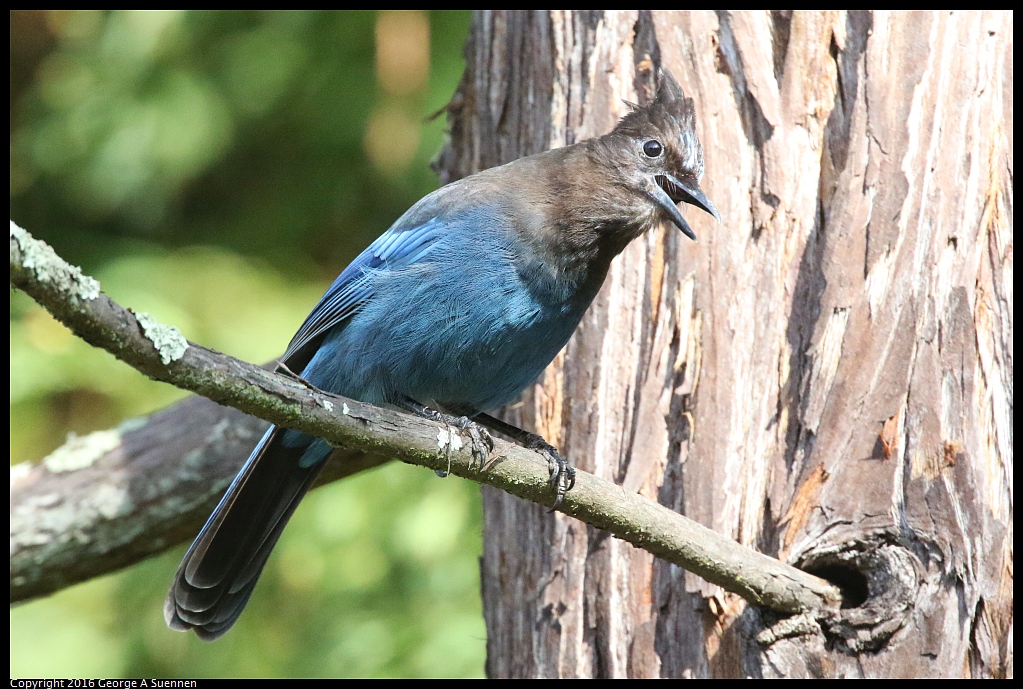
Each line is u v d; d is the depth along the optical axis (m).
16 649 16.12
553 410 9.25
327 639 15.39
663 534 7.23
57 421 17.34
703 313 8.50
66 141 18.67
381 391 8.98
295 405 6.57
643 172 8.75
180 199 19.56
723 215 8.66
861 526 7.52
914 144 8.23
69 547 11.90
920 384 7.68
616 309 8.95
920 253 7.96
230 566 8.91
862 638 7.29
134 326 5.78
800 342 8.20
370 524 15.51
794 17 8.84
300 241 19.31
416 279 8.74
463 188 9.12
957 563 7.26
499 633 9.34
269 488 8.94
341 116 18.61
